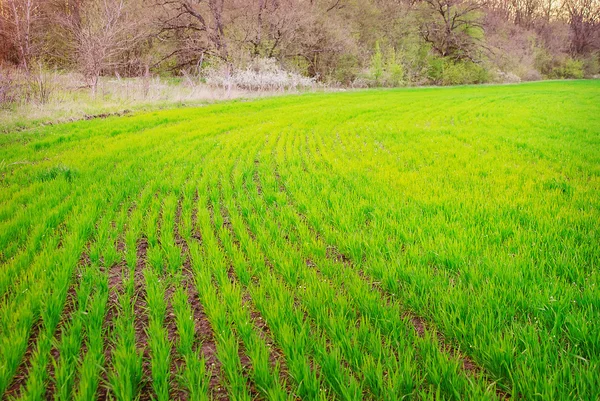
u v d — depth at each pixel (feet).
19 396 7.43
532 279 10.86
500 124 50.65
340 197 19.75
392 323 8.94
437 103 83.15
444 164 27.20
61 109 51.37
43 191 20.27
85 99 61.36
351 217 16.92
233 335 8.73
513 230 14.46
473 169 25.43
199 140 37.42
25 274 11.62
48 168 24.27
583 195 18.75
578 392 6.68
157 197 20.85
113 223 17.28
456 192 20.17
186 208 18.86
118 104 60.64
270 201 20.08
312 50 128.36
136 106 62.08
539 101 86.84
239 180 23.65
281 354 8.73
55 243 14.02
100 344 8.46
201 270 12.20
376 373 7.34
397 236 14.57
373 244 13.85
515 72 191.01
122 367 7.53
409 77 157.89
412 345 8.62
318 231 16.22
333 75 138.82
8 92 48.67
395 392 6.97
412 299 10.26
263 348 8.29
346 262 13.37
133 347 8.20
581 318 8.61
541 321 9.07
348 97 96.63
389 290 11.23
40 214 16.76
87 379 7.22
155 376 7.51
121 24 70.95
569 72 226.99
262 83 103.19
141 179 23.44
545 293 9.63
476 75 174.70
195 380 7.63
